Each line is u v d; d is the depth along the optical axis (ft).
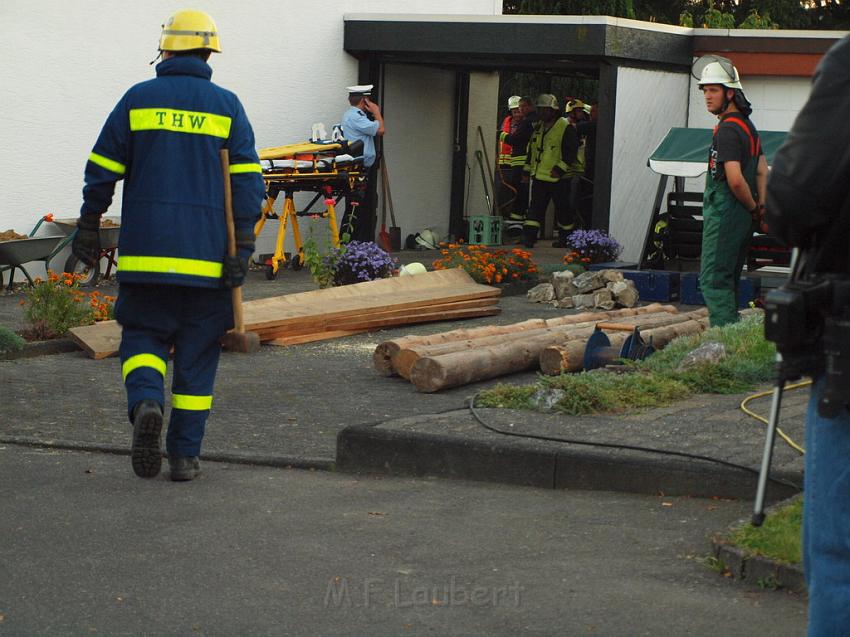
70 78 73.41
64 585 22.29
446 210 104.17
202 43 29.89
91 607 21.17
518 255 73.72
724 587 22.07
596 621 20.49
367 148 86.02
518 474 29.71
